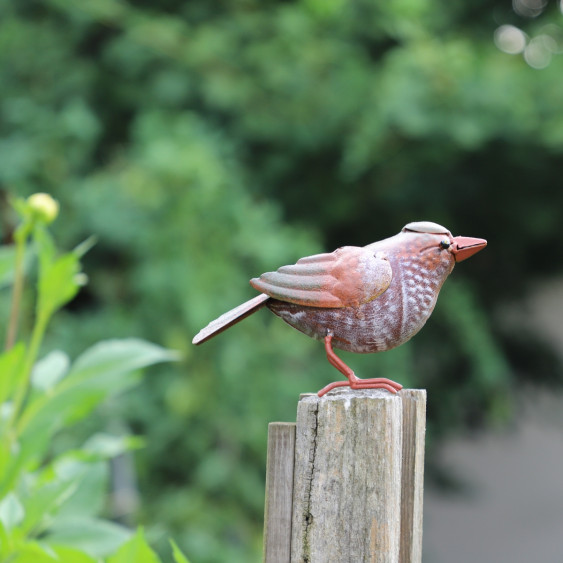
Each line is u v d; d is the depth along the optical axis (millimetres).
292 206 10898
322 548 2730
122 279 9258
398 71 9422
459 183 10781
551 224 11070
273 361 8828
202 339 2826
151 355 4305
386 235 11438
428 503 14117
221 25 10352
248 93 10109
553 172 10469
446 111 9391
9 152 9344
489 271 12078
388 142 9938
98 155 10328
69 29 10336
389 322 2859
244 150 10297
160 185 8852
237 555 8047
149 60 10156
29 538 3988
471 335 10500
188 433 8422
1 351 8148
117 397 8086
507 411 11289
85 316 9133
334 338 2898
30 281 8469
